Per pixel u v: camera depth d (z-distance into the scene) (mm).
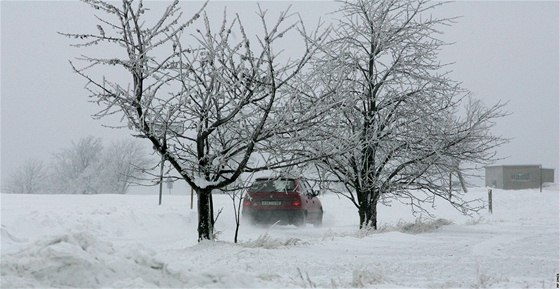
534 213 27078
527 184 68938
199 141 11641
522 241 13430
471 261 9852
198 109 11594
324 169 15922
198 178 11656
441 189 16844
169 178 12062
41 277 6145
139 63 10719
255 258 9625
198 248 10695
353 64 16250
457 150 16578
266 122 11516
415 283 7598
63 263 6188
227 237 15805
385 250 11359
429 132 16219
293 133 11844
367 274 7574
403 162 16344
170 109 11117
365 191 16594
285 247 11188
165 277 6402
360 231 14578
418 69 16828
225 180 11617
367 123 16078
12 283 5934
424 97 16406
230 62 10992
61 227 15992
